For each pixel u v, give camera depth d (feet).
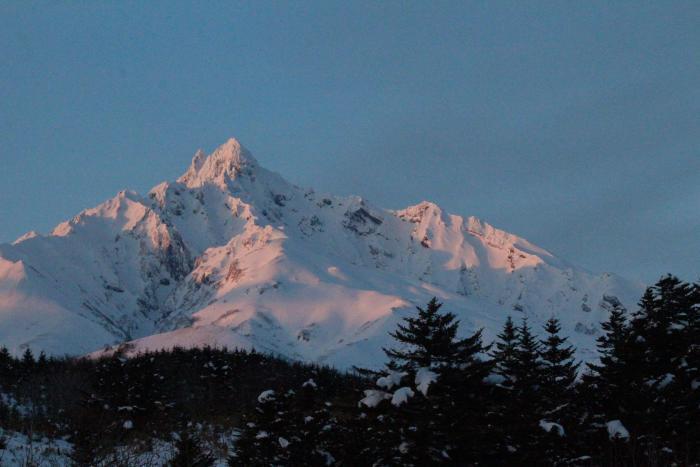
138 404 327.47
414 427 168.04
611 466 232.94
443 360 176.76
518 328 362.74
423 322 178.81
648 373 276.62
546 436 199.11
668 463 236.84
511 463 187.42
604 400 267.18
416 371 174.91
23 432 225.56
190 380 473.26
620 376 270.26
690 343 298.35
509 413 185.37
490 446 178.81
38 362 521.24
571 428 239.09
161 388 362.12
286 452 221.46
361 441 182.91
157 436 290.97
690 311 315.78
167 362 544.62
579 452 229.86
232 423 343.26
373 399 173.78
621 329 326.24
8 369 474.49
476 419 174.50
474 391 176.65
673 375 284.61
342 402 186.91
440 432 169.27
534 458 191.52
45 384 395.96
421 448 168.55
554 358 352.69
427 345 176.65
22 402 342.64
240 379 494.18
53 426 245.04
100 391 350.43
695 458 249.55
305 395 239.71
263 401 239.71
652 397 255.50
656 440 245.86
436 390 170.71
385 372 178.91
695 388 278.05
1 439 184.34
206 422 353.51
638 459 235.61
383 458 173.27
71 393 361.51
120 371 367.66
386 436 170.81
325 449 216.74
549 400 253.44
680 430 255.29
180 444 214.90
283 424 233.55
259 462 231.91
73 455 161.17
